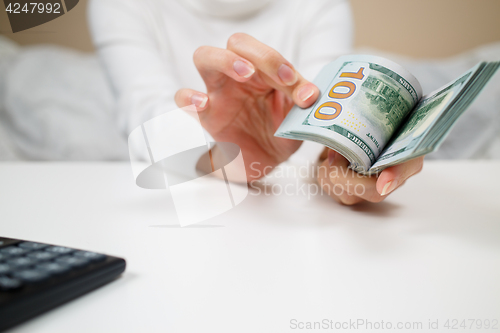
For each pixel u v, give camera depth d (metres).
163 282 0.23
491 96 1.25
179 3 1.19
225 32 1.21
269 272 0.25
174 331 0.18
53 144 1.26
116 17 1.03
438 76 1.29
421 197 0.49
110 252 0.28
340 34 1.16
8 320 0.16
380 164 0.32
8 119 1.28
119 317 0.19
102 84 1.38
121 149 1.31
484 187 0.55
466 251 0.29
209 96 0.50
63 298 0.19
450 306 0.21
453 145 1.25
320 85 0.41
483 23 1.69
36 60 1.40
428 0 1.67
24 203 0.44
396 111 0.35
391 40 1.73
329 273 0.25
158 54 1.06
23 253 0.22
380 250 0.29
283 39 1.21
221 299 0.21
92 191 0.51
